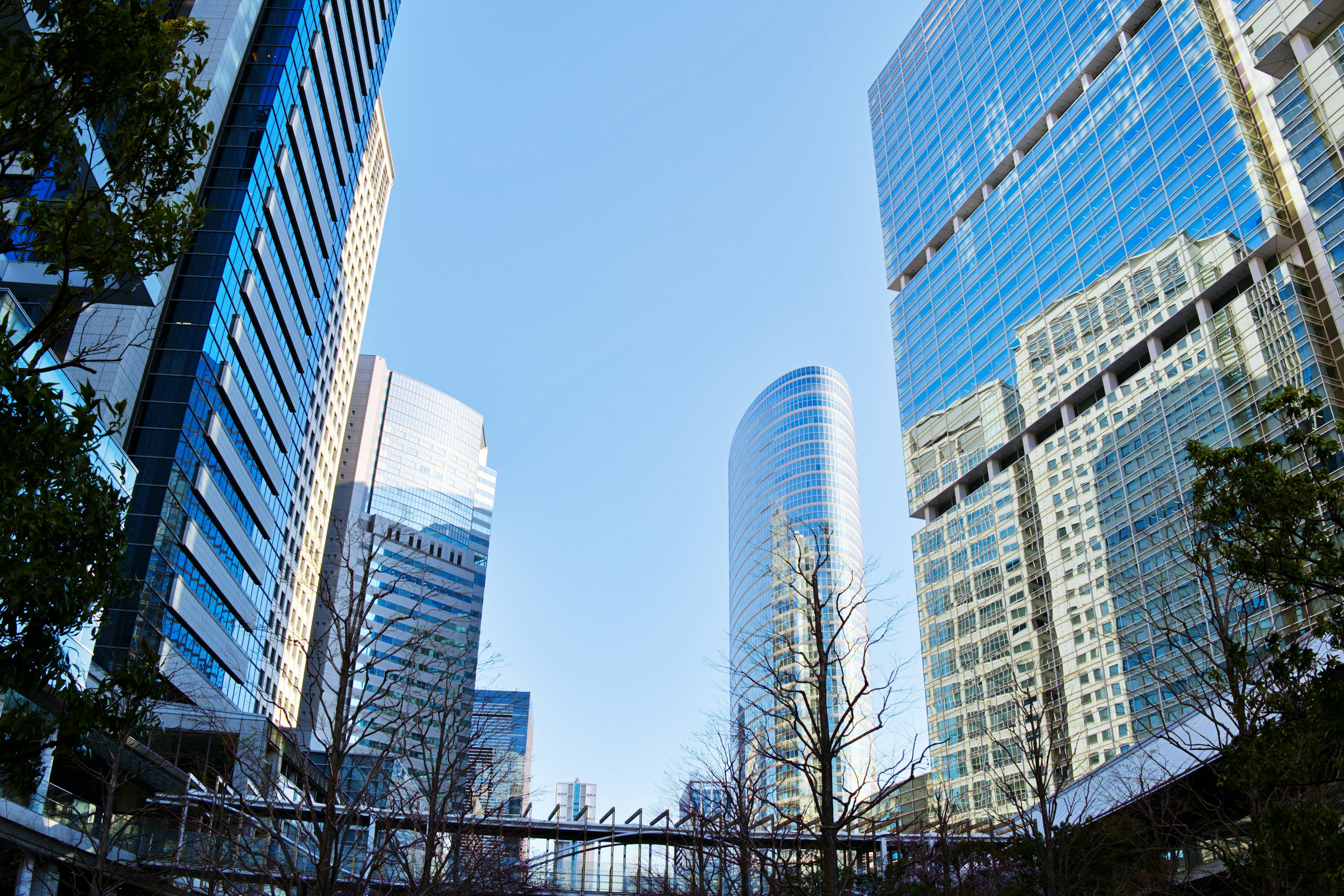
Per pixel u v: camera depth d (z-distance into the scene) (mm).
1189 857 32969
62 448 13625
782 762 25719
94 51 14219
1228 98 106438
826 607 28062
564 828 53156
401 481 187125
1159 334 110562
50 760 35531
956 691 128750
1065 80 140125
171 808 37000
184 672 73500
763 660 28922
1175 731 37719
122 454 47406
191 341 77812
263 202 88625
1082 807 41781
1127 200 120188
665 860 49125
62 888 37594
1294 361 89938
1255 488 19828
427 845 29781
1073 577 113438
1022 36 153250
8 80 13703
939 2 181625
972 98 164750
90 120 15000
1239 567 20188
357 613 29078
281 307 95938
